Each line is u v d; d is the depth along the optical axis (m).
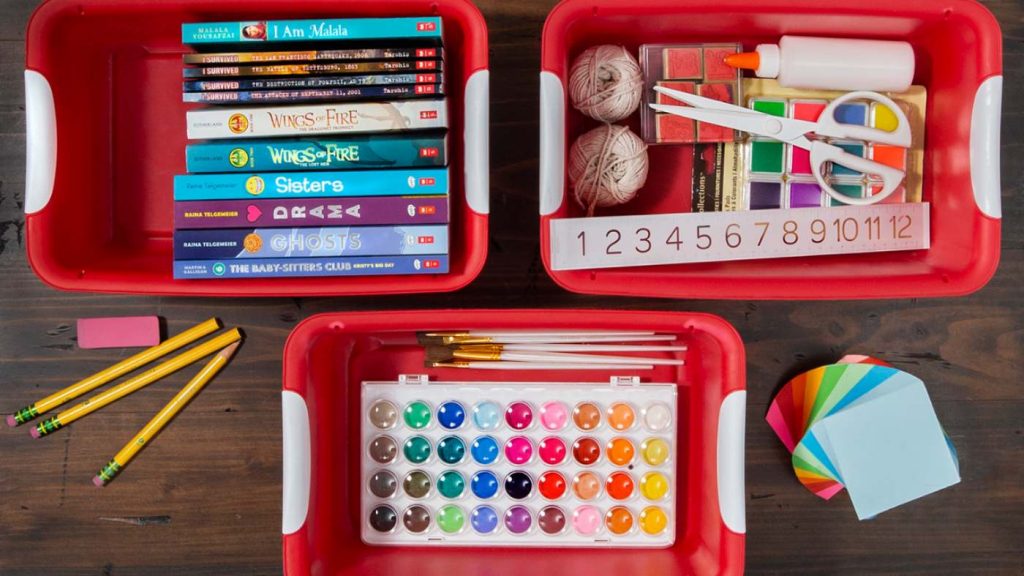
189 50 0.92
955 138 0.86
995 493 0.99
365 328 0.84
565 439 0.89
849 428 0.90
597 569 0.89
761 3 0.82
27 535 0.98
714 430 0.85
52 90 0.84
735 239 0.84
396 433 0.89
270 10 0.84
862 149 0.88
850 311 0.98
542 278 0.97
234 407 0.97
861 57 0.85
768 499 0.98
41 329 0.97
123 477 0.97
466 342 0.89
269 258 0.83
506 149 0.97
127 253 0.92
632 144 0.83
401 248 0.82
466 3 0.81
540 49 0.96
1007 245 0.99
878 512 0.89
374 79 0.80
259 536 0.98
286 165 0.82
